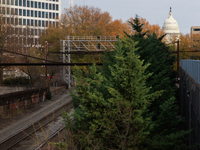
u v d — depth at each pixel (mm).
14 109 34906
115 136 10703
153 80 20469
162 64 24922
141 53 23484
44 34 79562
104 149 10750
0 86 59094
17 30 64688
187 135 18328
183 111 24969
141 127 10773
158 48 29172
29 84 59781
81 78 11164
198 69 15148
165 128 14883
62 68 65000
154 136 13227
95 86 12461
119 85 11172
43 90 46406
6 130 26219
